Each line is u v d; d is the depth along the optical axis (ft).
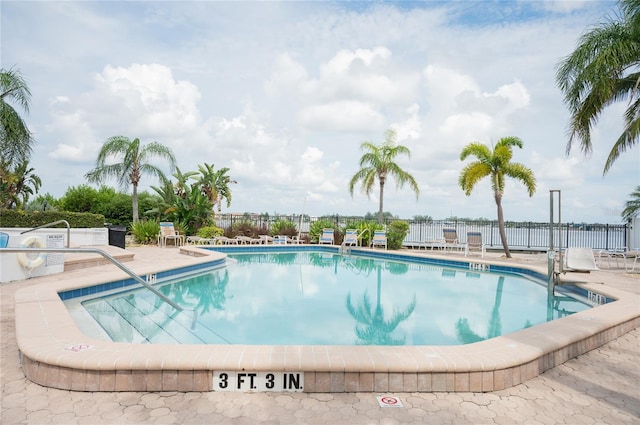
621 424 7.54
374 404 8.20
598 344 12.48
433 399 8.50
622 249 41.24
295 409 7.91
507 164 41.55
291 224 57.47
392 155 54.13
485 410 8.04
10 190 64.18
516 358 9.40
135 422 7.27
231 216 63.21
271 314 18.20
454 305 20.61
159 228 50.88
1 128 39.06
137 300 20.22
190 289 23.93
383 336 15.08
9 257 20.76
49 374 8.70
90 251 13.37
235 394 8.54
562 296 23.04
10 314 14.32
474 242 42.68
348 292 23.81
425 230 56.90
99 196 70.28
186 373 8.64
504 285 26.66
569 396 8.79
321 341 14.35
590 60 28.48
